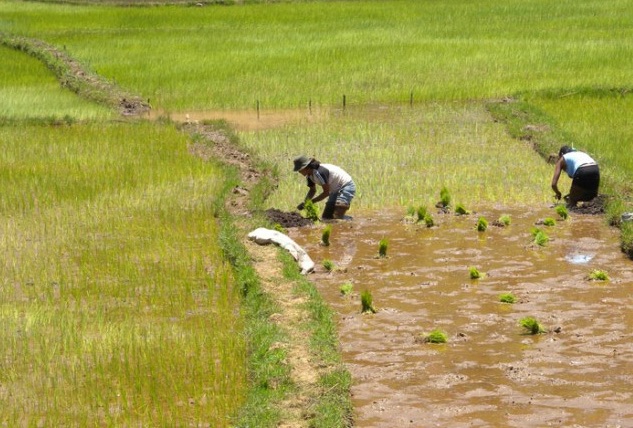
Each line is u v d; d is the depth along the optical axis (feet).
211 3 224.33
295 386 41.37
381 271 57.57
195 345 46.14
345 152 87.66
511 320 49.39
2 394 41.88
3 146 89.35
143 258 59.82
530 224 66.59
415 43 151.74
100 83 123.54
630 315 49.80
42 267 58.54
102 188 75.66
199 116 110.01
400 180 77.87
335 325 48.98
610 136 90.79
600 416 39.09
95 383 42.60
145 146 89.40
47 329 48.83
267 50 148.77
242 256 57.72
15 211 70.28
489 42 151.74
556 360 44.47
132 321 49.73
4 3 233.55
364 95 117.39
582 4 204.74
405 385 42.29
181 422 38.73
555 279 55.52
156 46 155.43
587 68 129.59
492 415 39.37
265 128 100.89
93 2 232.32
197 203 71.00
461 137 93.30
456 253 60.49
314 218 67.87
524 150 87.81
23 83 128.67
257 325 47.42
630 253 59.72
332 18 188.55
